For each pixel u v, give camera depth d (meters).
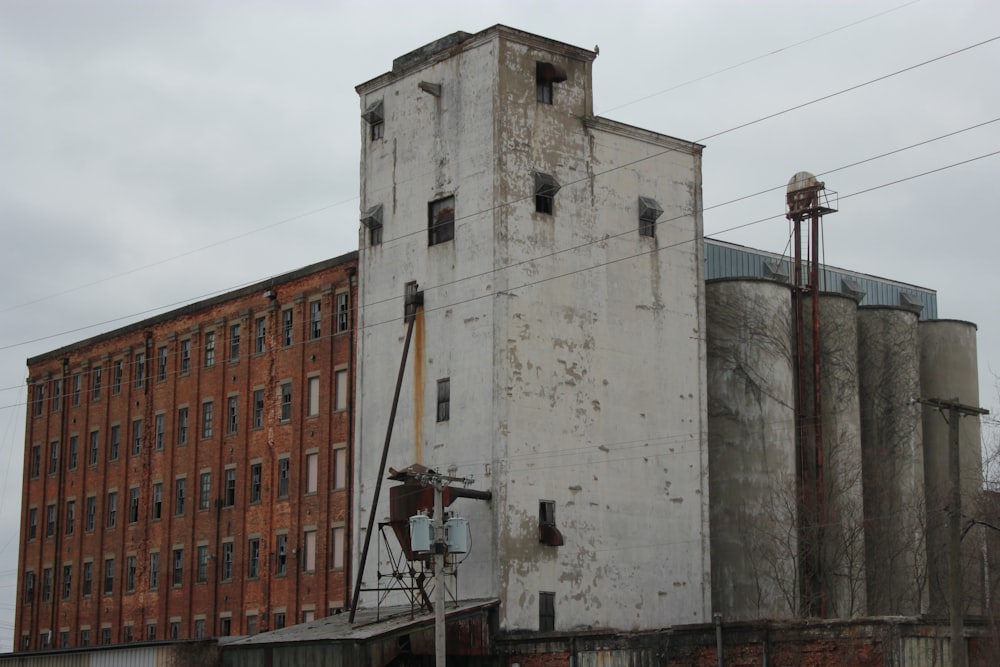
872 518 59.97
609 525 54.94
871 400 63.78
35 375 86.94
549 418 54.09
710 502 59.31
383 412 58.03
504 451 52.53
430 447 55.31
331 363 64.44
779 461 58.69
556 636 47.62
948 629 37.25
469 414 53.88
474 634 50.69
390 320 58.38
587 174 57.22
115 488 78.06
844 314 62.34
